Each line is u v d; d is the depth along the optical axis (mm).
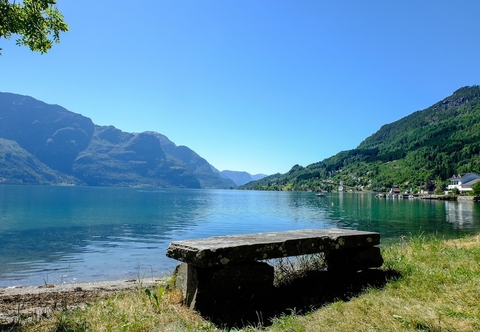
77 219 37469
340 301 4863
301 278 6652
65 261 16328
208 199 103750
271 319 4664
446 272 5859
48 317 5562
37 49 7938
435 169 150125
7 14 6750
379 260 6797
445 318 3855
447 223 36000
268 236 6336
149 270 14438
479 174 129250
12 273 13945
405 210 58750
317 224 35469
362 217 44281
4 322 5520
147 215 44188
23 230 28281
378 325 3820
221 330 4340
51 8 7648
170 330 4277
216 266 5152
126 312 5016
